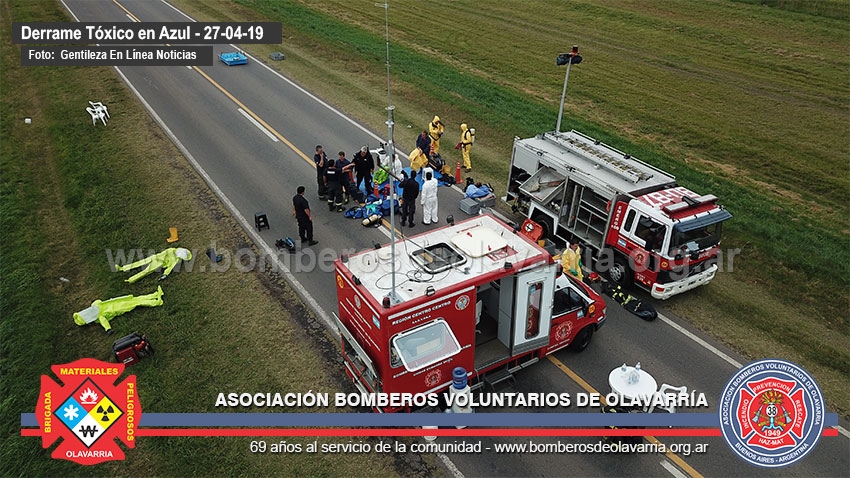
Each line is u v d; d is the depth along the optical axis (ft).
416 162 55.88
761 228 50.37
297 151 62.69
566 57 48.06
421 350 28.55
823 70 92.32
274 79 84.38
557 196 46.68
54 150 63.41
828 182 60.80
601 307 36.37
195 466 29.19
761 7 120.26
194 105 74.49
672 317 40.37
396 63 93.15
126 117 70.49
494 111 76.07
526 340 33.09
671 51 103.14
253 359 35.40
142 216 50.49
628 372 31.09
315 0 132.77
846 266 45.29
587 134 70.38
